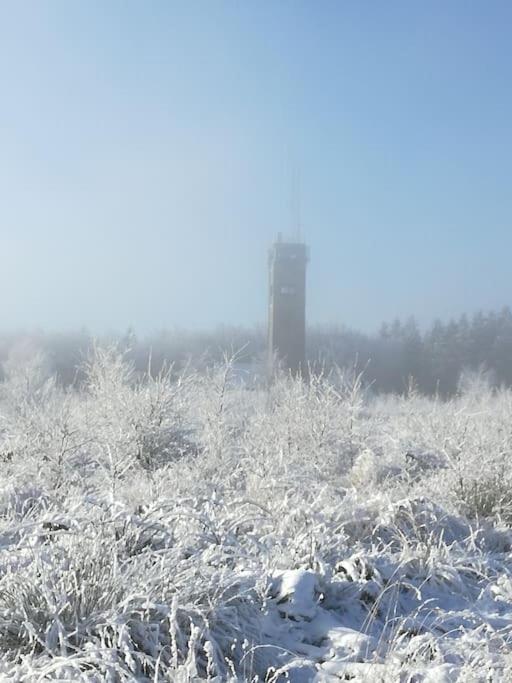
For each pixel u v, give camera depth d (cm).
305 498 665
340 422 1015
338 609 442
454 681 332
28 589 369
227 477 806
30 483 715
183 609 363
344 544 517
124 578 379
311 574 446
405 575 489
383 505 606
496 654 353
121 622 347
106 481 727
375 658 343
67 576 378
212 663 337
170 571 393
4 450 880
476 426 973
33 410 957
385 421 1333
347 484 816
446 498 680
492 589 485
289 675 355
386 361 7556
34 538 438
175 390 1041
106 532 443
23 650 341
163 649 343
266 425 1027
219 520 514
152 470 891
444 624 425
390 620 432
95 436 924
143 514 525
